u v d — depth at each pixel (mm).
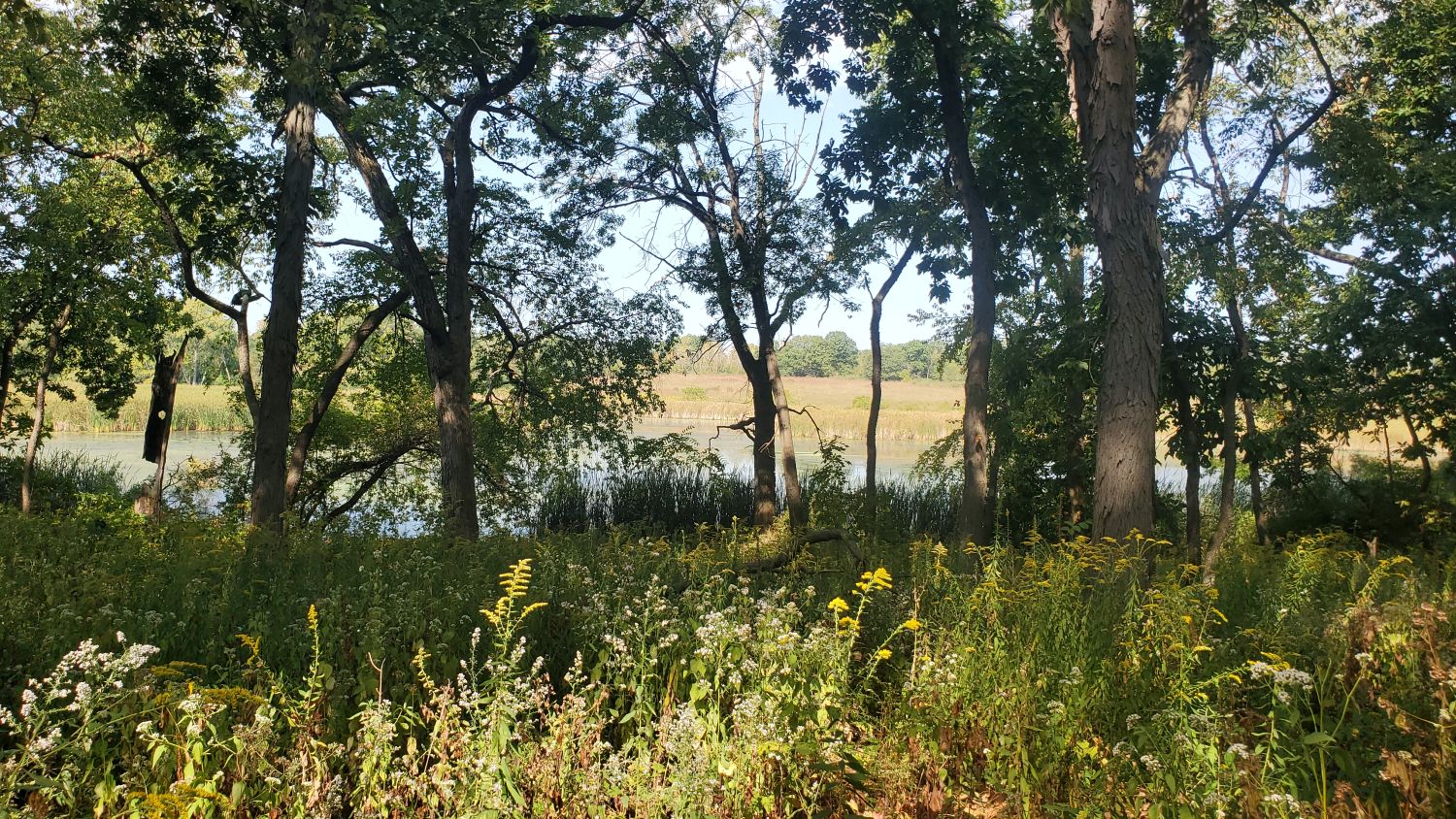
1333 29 17297
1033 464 21328
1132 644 4965
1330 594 7504
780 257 22625
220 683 4523
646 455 23953
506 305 22828
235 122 21125
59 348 23234
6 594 5770
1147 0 15078
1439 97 17047
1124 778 3975
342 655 4715
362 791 3781
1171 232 14578
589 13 18703
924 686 4844
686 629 5258
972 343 14055
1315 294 17547
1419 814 3459
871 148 16281
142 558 8141
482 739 3838
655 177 22750
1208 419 14945
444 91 16734
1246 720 4637
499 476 23719
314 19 12469
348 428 22891
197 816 3412
